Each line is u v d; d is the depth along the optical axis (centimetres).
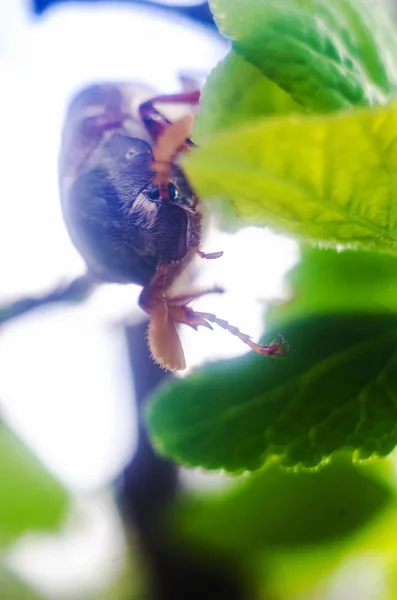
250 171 6
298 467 8
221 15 8
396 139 6
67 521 16
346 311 8
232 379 8
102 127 9
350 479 12
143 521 14
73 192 9
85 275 10
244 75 7
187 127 8
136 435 15
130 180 9
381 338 8
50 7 11
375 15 8
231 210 8
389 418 8
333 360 8
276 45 8
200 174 6
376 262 9
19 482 15
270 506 12
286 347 8
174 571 14
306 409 8
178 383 8
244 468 8
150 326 8
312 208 7
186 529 13
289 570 15
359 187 7
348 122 6
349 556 13
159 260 9
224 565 14
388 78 8
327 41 8
